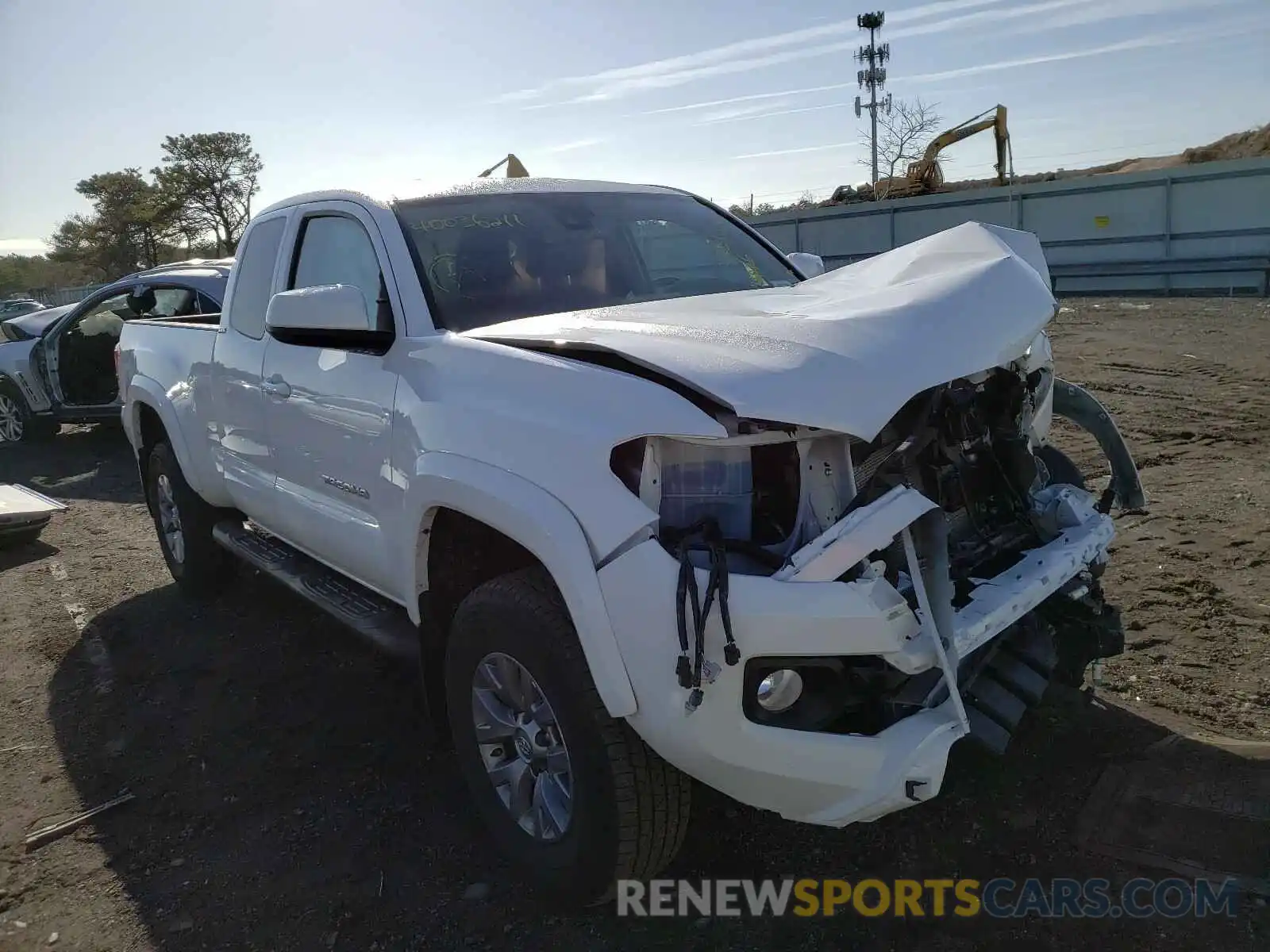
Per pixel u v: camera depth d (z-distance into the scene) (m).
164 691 4.49
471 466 2.74
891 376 2.50
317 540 3.95
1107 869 2.84
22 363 11.03
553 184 4.20
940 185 30.08
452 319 3.35
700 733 2.33
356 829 3.31
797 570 2.28
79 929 2.87
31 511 7.00
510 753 2.98
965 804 3.21
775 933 2.69
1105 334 13.99
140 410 5.72
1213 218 21.42
